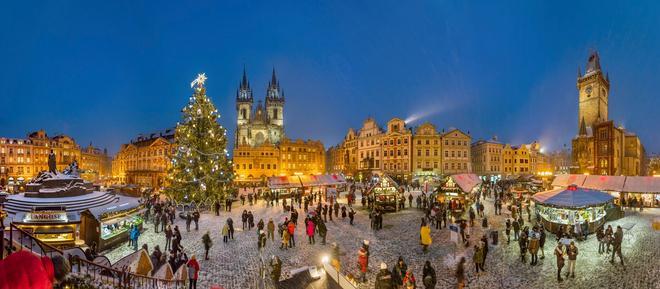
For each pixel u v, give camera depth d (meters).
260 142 122.38
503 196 43.84
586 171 76.44
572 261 16.58
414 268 18.16
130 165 97.06
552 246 22.11
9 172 87.94
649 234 24.48
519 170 94.19
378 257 20.00
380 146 87.31
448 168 81.31
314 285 12.97
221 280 16.34
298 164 98.44
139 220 27.05
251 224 27.95
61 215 21.39
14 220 21.17
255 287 15.37
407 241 23.55
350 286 12.97
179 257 16.91
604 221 26.44
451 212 30.52
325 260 14.84
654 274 16.62
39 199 27.20
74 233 21.19
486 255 19.22
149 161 88.38
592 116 87.19
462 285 14.93
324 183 50.72
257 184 80.81
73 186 29.70
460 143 82.62
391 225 29.03
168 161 75.88
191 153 37.97
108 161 142.12
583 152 77.69
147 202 34.62
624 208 37.28
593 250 20.91
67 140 104.94
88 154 119.56
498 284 15.94
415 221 30.91
